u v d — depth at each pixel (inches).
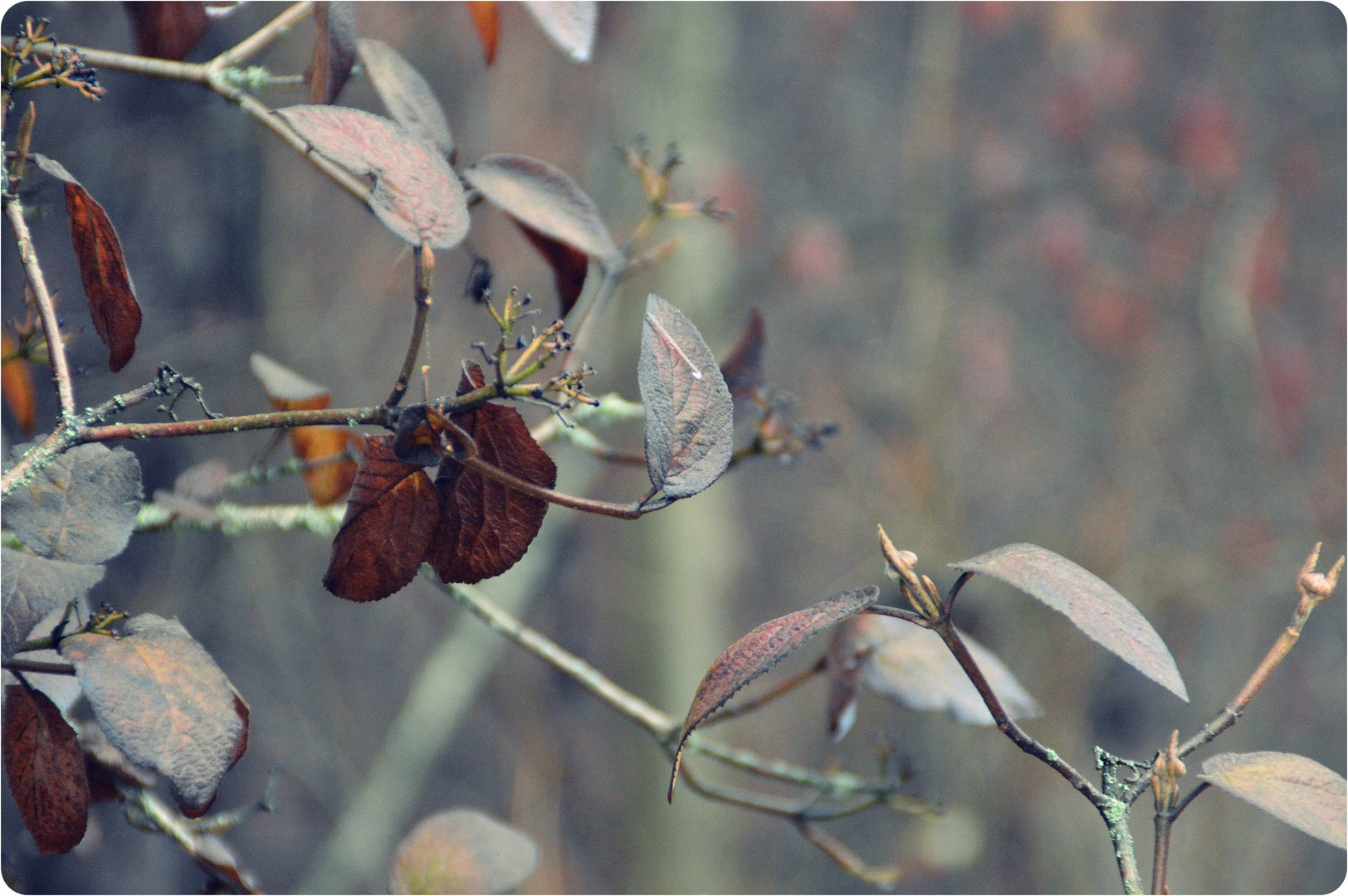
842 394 312.8
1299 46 311.6
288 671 226.7
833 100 338.6
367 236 224.8
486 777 280.5
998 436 325.4
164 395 55.1
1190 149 283.6
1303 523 289.4
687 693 241.3
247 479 65.1
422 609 271.6
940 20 279.1
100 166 172.6
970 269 303.0
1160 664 53.4
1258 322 303.9
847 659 64.5
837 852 68.3
